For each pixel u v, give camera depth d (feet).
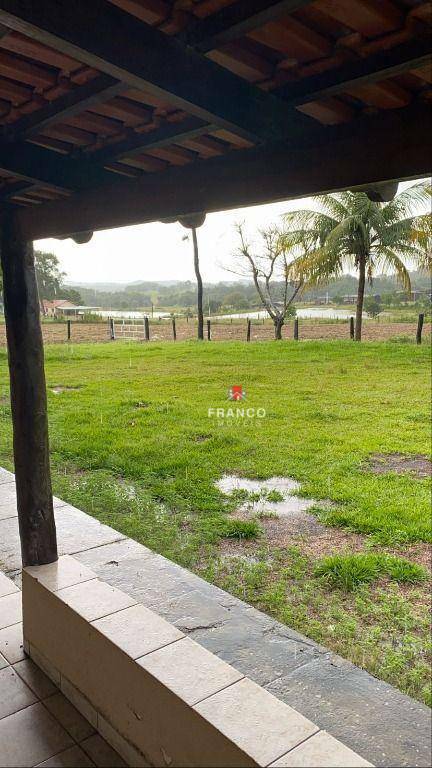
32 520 8.04
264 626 8.70
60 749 6.15
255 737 4.52
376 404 24.48
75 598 6.76
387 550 11.28
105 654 6.01
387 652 8.13
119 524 12.57
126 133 6.04
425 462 16.89
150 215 6.30
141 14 3.80
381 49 3.96
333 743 4.47
